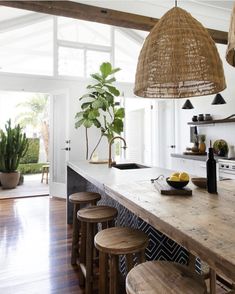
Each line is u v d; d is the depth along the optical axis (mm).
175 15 1349
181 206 1262
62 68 5461
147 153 6969
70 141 5387
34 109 10195
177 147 5973
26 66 5508
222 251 771
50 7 2938
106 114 5707
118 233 1562
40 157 9211
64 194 5133
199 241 845
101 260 1650
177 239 958
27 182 6883
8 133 5980
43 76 5254
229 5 3527
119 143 6492
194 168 4520
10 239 3064
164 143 6383
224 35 3924
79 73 5586
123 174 2314
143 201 1362
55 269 2387
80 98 5043
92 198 2465
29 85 5152
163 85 1699
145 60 1380
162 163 6375
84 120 4852
